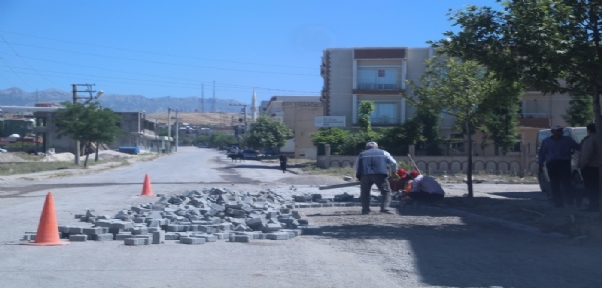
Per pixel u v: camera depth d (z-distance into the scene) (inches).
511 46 481.4
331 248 403.9
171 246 409.1
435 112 765.3
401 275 320.8
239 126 6368.1
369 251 391.9
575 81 494.9
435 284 300.7
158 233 418.0
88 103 2050.9
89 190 973.8
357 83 2128.4
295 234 453.7
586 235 437.1
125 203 733.3
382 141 1881.2
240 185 1114.7
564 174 599.2
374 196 748.0
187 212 537.0
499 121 1619.1
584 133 749.9
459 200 706.8
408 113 2100.1
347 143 1931.6
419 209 639.1
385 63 2116.1
